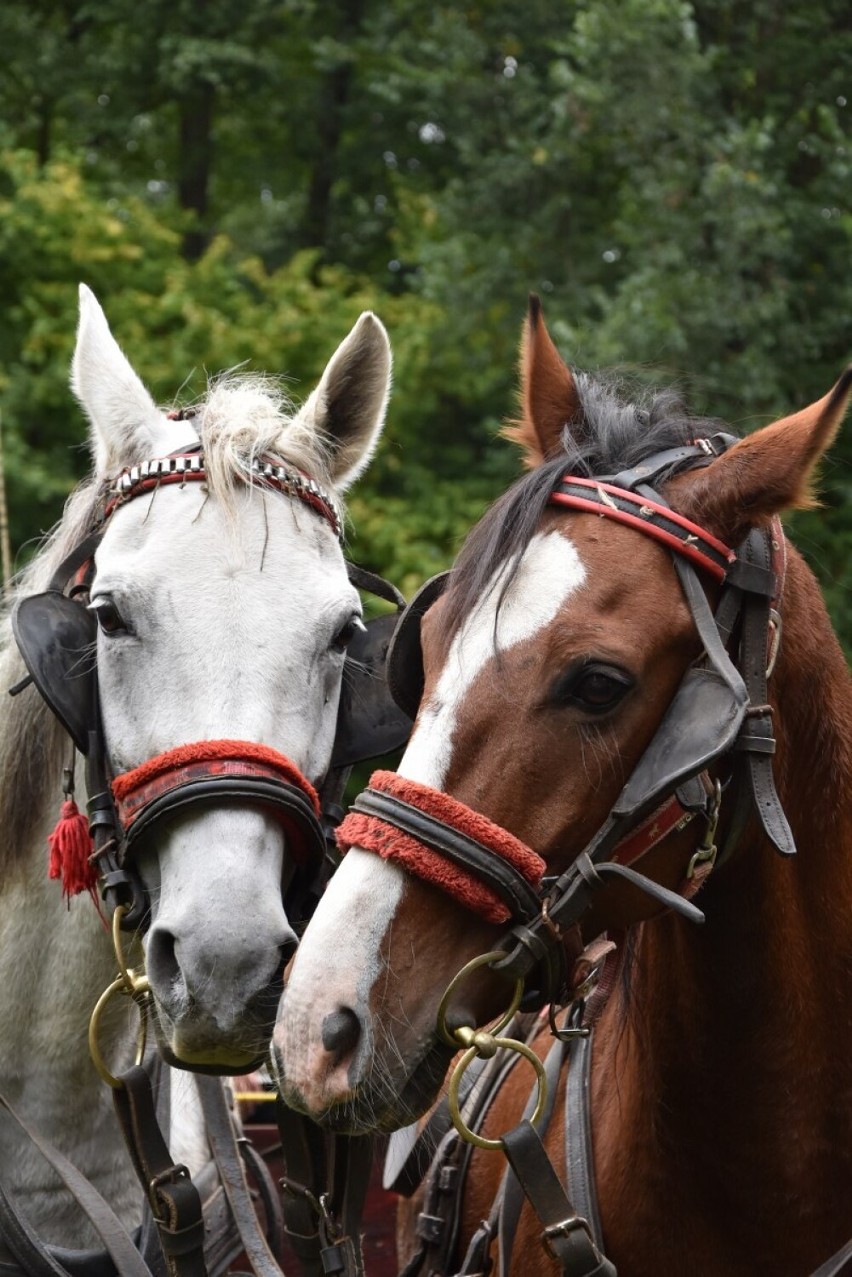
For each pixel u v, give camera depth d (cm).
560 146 1067
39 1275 241
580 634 187
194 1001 223
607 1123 231
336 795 262
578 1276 202
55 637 245
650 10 1012
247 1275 274
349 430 284
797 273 1020
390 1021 185
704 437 213
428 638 198
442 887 185
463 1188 270
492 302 1086
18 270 1077
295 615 243
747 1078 209
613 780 189
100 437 271
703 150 1005
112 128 1460
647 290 923
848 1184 210
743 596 197
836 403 191
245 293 1127
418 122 1485
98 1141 261
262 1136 358
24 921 259
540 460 219
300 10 1484
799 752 208
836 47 1088
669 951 214
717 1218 214
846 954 210
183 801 229
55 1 1539
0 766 263
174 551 243
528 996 196
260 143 1625
